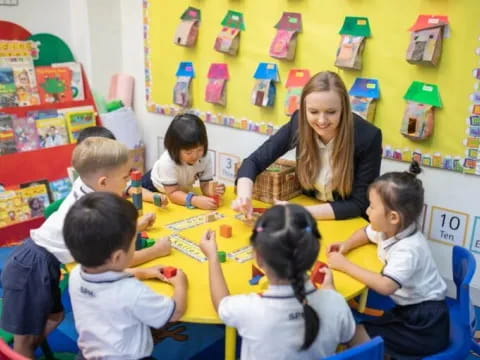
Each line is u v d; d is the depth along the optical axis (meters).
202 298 1.33
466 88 2.10
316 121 1.80
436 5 2.10
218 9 2.84
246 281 1.40
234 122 2.96
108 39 3.41
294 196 2.14
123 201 1.27
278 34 2.57
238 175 1.98
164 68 3.25
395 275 1.44
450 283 2.37
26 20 3.13
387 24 2.24
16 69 2.93
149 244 1.60
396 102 2.31
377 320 1.62
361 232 1.69
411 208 1.49
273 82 2.70
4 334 1.68
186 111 3.21
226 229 1.69
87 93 3.26
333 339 1.17
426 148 2.27
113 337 1.23
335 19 2.40
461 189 2.23
